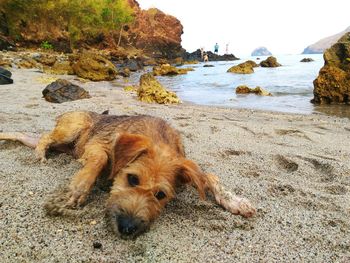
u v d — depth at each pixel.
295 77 2.94
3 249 0.33
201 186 0.39
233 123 0.99
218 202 0.46
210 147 0.72
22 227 0.37
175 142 0.48
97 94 1.53
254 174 0.58
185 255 0.35
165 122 0.52
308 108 1.43
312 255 0.37
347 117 1.22
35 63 2.76
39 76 2.07
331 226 0.42
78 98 1.25
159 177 0.39
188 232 0.39
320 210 0.46
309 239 0.40
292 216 0.44
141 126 0.48
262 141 0.80
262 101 1.62
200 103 1.53
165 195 0.40
